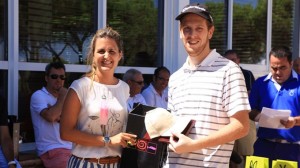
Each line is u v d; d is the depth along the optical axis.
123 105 2.73
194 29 2.44
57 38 4.78
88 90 2.65
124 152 2.63
